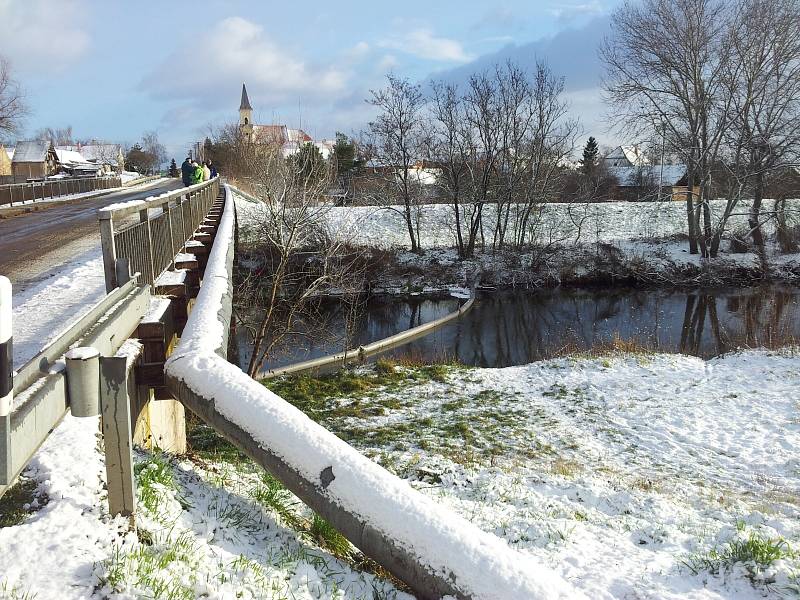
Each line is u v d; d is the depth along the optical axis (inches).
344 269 864.3
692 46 1218.0
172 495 156.7
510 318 1043.9
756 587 183.3
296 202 817.5
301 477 154.6
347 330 861.2
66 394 116.3
